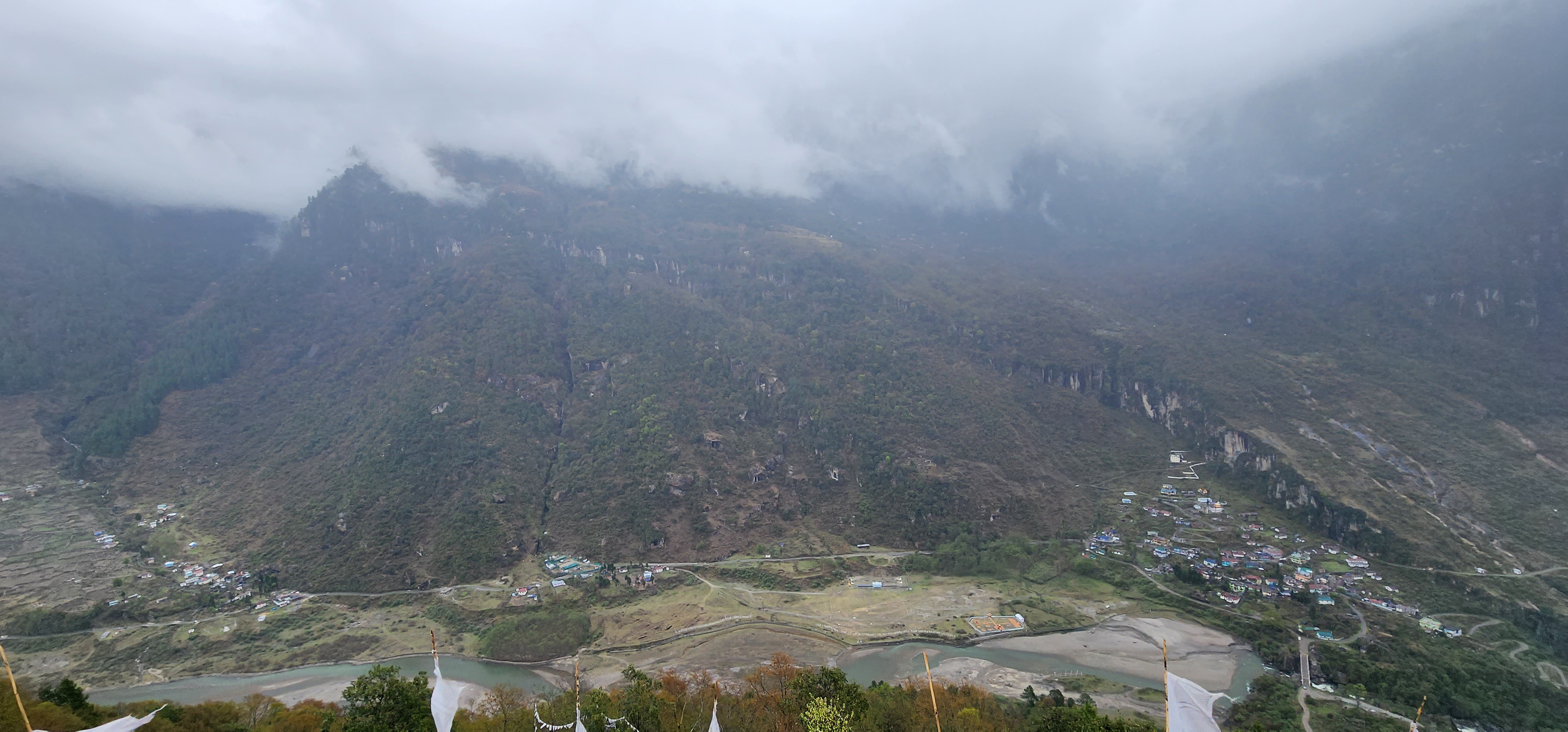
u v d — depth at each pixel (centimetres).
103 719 8894
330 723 9612
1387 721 12094
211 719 10194
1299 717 12325
